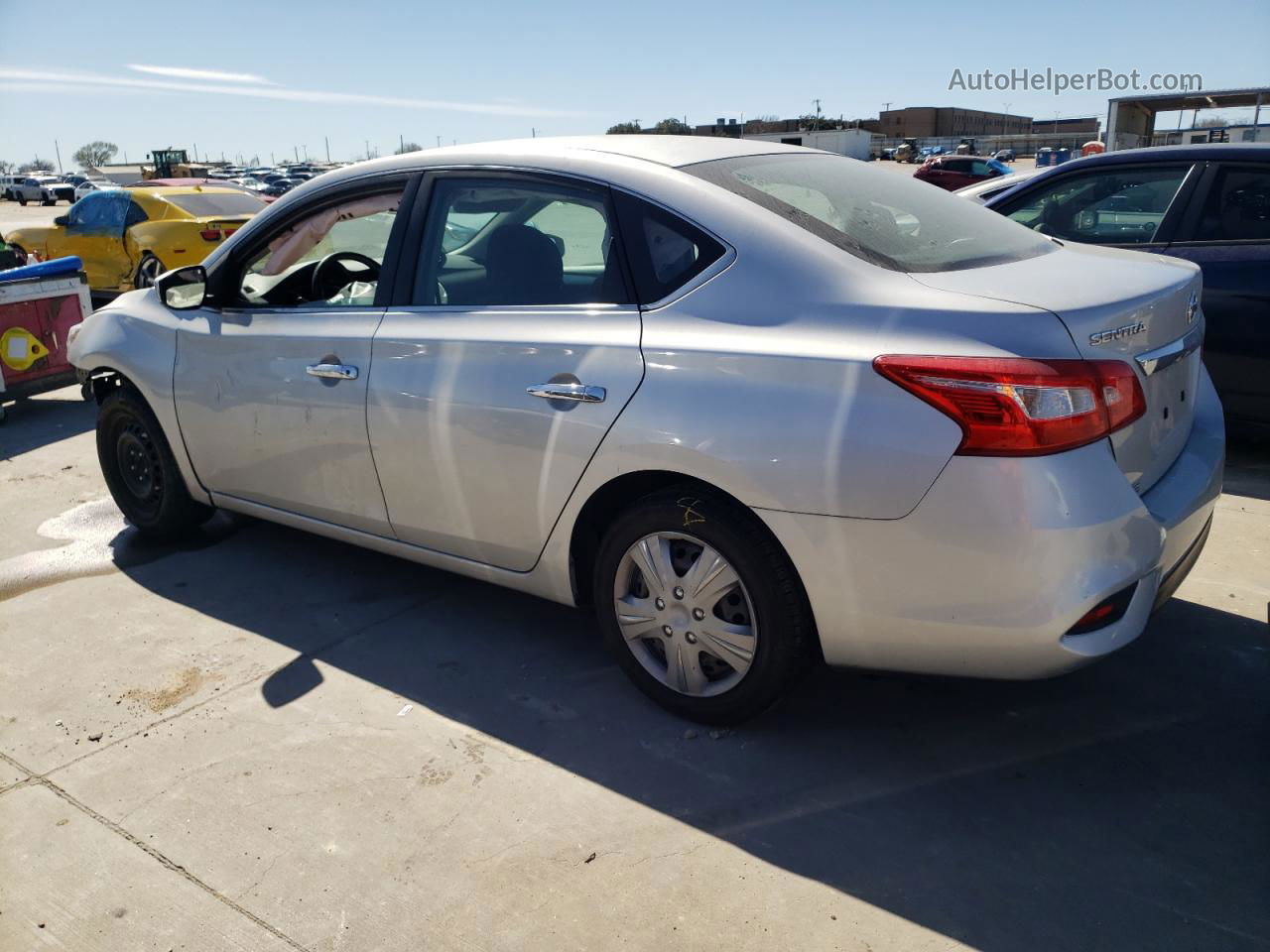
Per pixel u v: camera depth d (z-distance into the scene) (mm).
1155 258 3092
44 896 2340
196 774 2770
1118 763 2699
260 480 3811
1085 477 2273
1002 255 2838
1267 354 4828
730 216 2703
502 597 3840
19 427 6820
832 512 2408
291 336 3543
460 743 2881
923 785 2625
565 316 2895
